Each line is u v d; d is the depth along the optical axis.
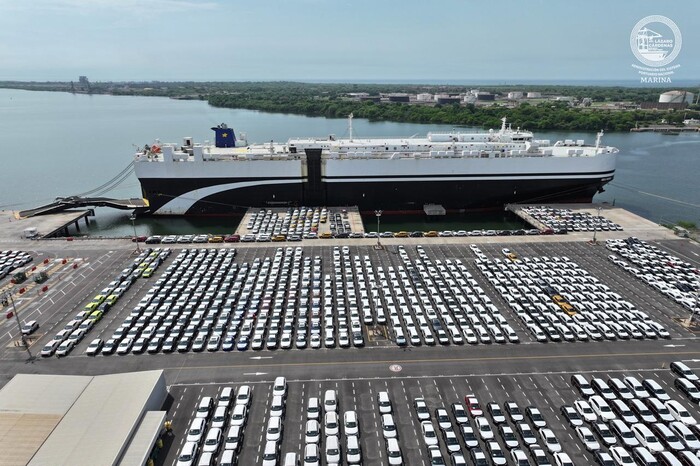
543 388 59.03
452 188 138.12
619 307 77.69
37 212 136.75
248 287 84.25
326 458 47.84
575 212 133.50
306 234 112.38
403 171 135.00
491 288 85.94
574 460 48.25
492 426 52.78
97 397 51.91
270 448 48.28
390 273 89.25
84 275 92.44
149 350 66.12
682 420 51.94
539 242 110.19
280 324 73.81
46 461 43.22
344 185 136.50
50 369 62.66
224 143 151.38
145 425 48.88
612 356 65.50
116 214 149.38
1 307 79.56
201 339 68.00
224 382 60.00
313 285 85.25
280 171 134.25
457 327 73.62
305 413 54.75
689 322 73.88
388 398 56.12
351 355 65.88
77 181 194.25
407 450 49.53
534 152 141.62
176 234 130.00
